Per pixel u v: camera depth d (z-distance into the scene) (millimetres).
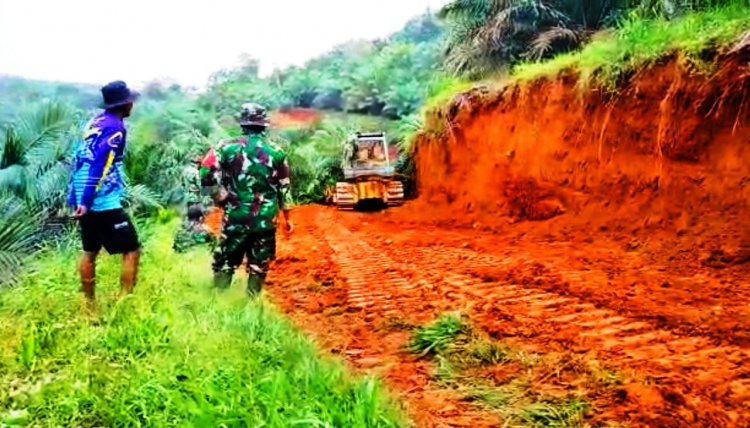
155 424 2945
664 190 9789
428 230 13250
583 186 11602
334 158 25594
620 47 11219
